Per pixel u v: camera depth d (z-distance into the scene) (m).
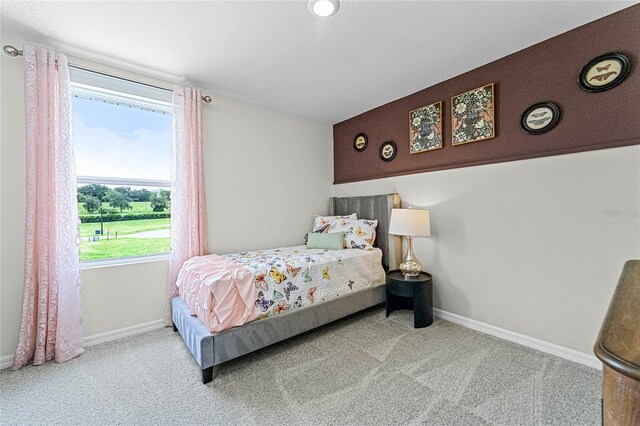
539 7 1.64
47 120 1.91
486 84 2.30
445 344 2.11
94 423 1.37
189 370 1.80
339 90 2.79
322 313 2.28
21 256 1.92
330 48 2.05
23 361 1.83
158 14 1.65
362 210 3.30
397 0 1.56
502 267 2.21
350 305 2.51
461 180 2.47
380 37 1.92
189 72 2.38
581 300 1.84
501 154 2.22
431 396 1.52
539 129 2.00
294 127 3.49
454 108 2.51
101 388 1.62
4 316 1.86
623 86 1.67
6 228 1.88
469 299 2.42
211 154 2.79
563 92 1.90
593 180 1.78
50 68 1.92
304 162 3.59
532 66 2.04
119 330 2.27
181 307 2.13
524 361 1.86
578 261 1.85
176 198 2.47
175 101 2.48
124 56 2.11
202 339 1.64
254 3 1.57
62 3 1.54
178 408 1.46
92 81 2.16
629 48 1.65
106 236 2.35
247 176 3.05
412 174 2.88
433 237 2.69
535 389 1.56
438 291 2.66
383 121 3.19
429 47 2.05
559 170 1.92
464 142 2.44
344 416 1.39
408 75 2.49
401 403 1.47
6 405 1.49
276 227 3.30
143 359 1.94
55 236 1.92
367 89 2.77
